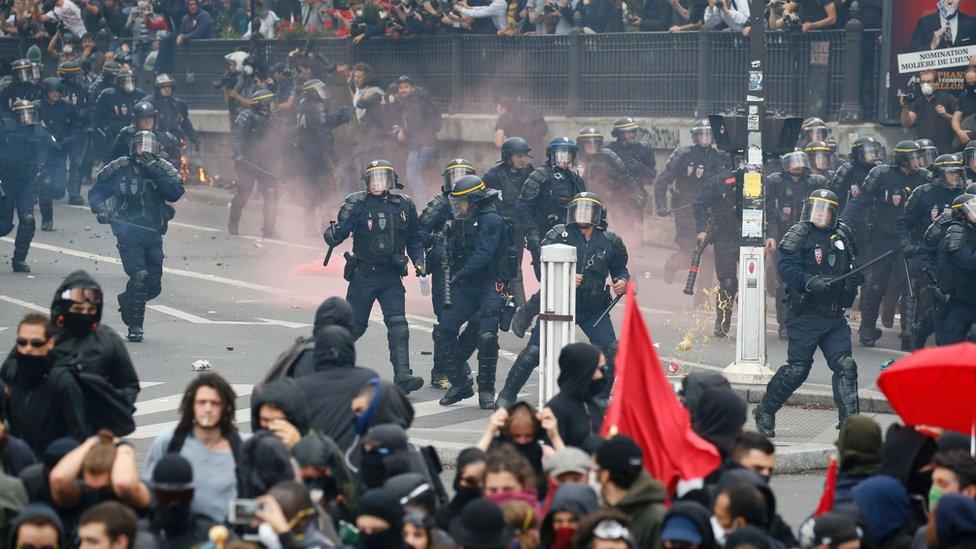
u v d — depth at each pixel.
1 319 52.88
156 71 99.69
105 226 77.62
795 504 33.06
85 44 98.12
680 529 18.59
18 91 81.88
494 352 42.03
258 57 90.50
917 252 45.03
